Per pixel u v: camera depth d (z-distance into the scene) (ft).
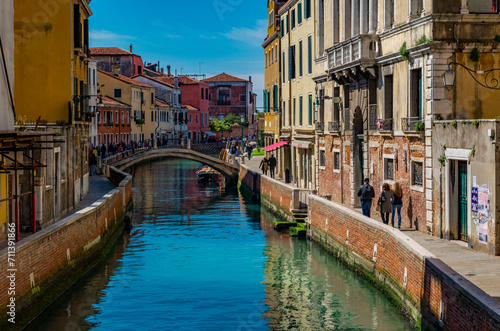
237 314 55.72
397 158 74.79
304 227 95.35
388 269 56.75
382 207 70.74
